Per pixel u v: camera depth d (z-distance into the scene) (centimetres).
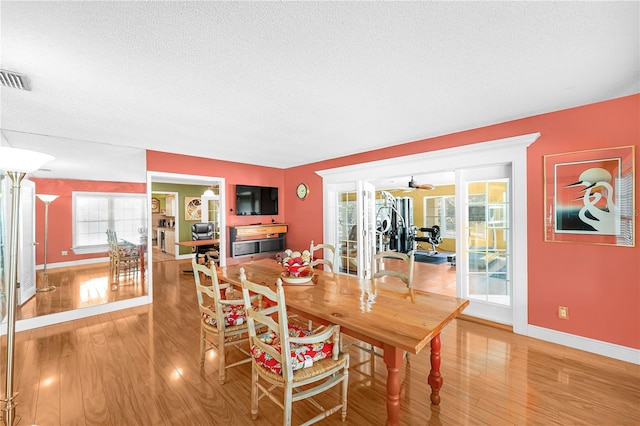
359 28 142
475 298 325
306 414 178
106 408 181
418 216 917
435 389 184
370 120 283
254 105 241
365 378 215
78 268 364
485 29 143
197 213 801
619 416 172
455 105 244
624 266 228
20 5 121
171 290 460
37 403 185
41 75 185
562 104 243
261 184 545
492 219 313
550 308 265
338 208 486
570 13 132
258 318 164
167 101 230
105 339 281
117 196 383
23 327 305
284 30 143
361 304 181
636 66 181
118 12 128
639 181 221
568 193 252
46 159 165
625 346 229
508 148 286
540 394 193
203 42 153
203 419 172
